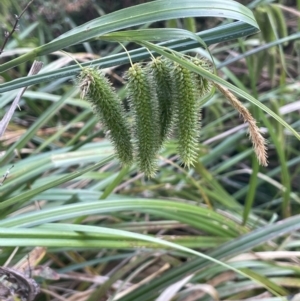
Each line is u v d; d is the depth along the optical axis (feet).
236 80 1.09
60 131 1.15
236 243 0.85
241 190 1.32
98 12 1.60
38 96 1.15
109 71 1.31
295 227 0.83
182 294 0.88
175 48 0.51
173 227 1.03
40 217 0.68
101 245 0.68
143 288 0.83
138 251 1.01
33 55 0.49
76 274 0.98
